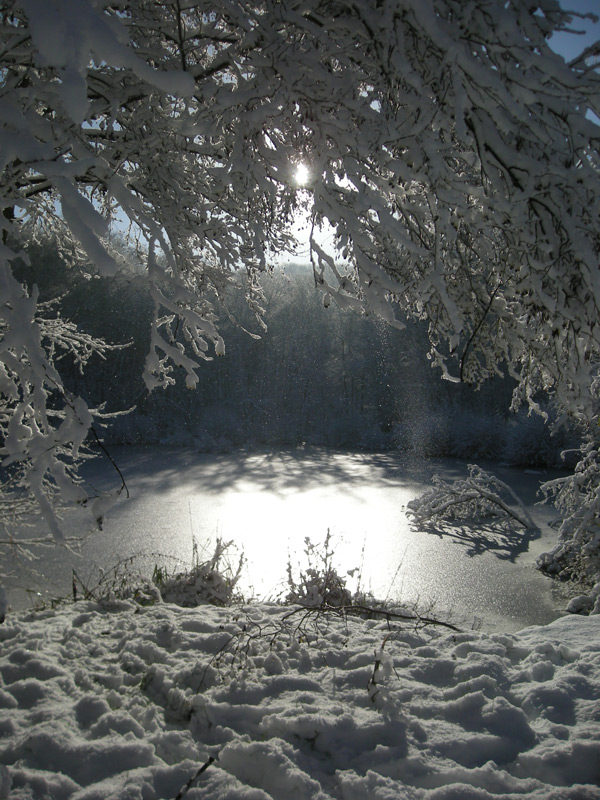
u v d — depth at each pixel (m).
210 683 3.20
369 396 33.12
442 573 10.32
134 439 26.05
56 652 3.59
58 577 8.78
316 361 33.88
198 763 2.49
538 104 2.52
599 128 2.39
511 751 2.61
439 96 2.50
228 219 4.22
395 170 2.67
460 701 2.93
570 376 3.07
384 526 13.45
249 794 2.25
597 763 2.49
